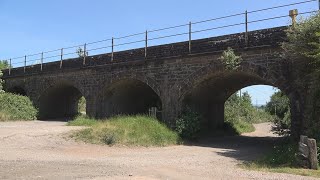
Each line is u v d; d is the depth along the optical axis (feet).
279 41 57.57
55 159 43.60
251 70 60.54
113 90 88.48
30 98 112.16
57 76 101.96
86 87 91.71
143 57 77.77
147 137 63.31
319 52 44.19
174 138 66.80
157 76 74.84
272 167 41.01
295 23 49.98
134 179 31.71
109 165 40.04
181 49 70.85
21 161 40.40
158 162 43.98
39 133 64.49
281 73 56.95
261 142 73.46
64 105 122.52
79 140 59.98
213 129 89.97
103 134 61.93
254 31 60.85
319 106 48.19
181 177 33.94
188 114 71.51
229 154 54.03
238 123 113.09
